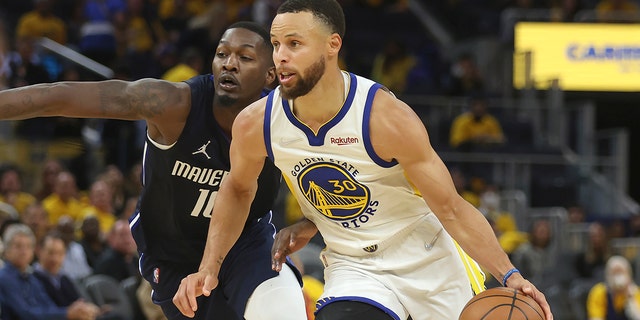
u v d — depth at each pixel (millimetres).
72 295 17406
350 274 8961
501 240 26203
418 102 32938
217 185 10133
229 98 9625
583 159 32094
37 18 32938
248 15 34812
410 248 9000
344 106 8383
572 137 33250
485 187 29625
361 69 36469
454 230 8422
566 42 35656
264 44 9781
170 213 10367
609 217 29734
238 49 9648
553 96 33594
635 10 38125
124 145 27047
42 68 28062
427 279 8984
